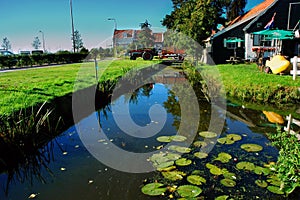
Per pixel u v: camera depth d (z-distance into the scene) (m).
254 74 9.84
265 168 3.52
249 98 7.82
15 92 6.74
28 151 4.34
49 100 5.71
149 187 3.15
